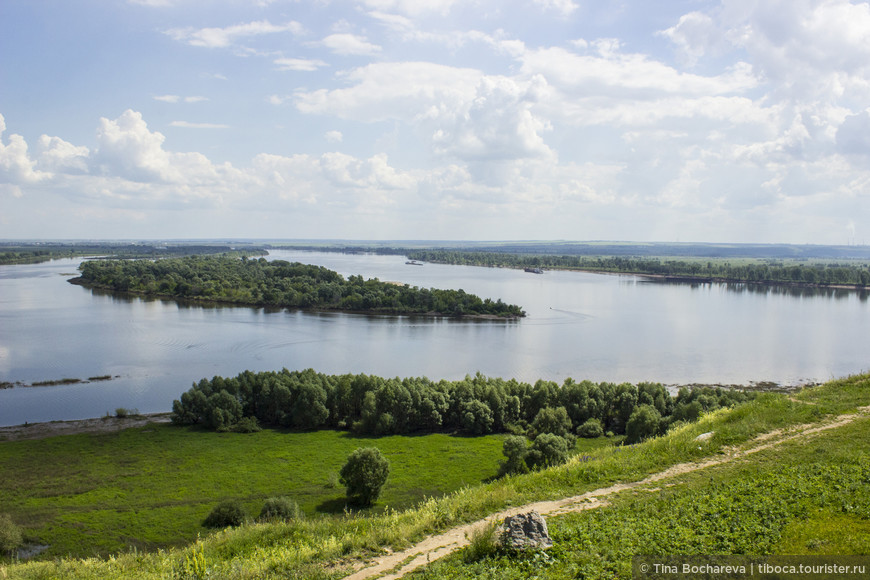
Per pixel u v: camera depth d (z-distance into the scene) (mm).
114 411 106812
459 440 94250
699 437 34438
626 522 22469
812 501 22625
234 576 22047
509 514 25359
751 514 21922
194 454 85438
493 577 18812
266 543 26625
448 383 106812
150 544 56531
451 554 21391
